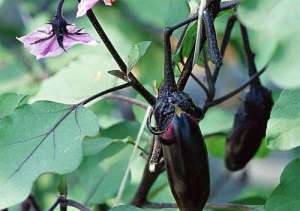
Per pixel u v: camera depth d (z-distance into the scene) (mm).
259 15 716
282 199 876
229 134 1010
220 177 1405
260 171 1562
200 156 798
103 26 1269
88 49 1231
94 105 1142
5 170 824
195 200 805
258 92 979
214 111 1129
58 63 1273
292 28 707
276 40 712
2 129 849
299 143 827
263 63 991
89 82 993
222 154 1145
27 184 813
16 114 855
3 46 1373
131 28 1292
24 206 1058
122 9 1302
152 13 1236
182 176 798
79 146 833
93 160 1080
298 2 709
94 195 1063
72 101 982
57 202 913
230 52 1299
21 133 847
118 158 1079
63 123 851
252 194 1255
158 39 1291
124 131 1088
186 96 806
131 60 864
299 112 840
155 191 1058
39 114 856
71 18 1338
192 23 880
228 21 959
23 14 1408
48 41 856
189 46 885
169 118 801
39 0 1410
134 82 875
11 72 1301
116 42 1250
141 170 1080
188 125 797
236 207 950
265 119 980
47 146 838
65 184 913
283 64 707
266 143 836
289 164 884
